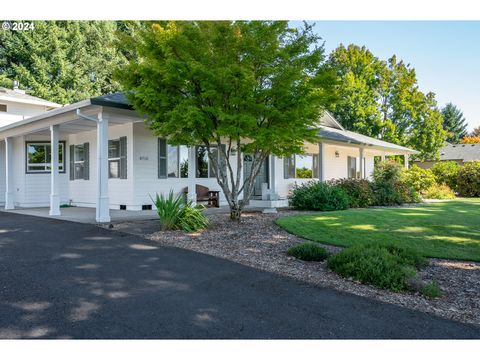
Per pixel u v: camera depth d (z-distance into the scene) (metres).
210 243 6.74
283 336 3.14
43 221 9.33
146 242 6.74
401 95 33.59
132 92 8.50
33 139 14.87
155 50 7.86
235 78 7.11
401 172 17.73
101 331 3.18
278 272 4.99
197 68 7.14
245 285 4.43
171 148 12.80
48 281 4.49
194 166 11.08
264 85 8.09
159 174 12.42
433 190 19.67
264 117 7.95
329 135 15.44
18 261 5.39
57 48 28.58
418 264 5.35
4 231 7.85
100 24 31.94
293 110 7.69
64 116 10.09
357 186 14.09
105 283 4.44
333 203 12.23
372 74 34.28
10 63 28.92
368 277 4.55
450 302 3.98
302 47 7.96
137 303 3.80
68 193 15.05
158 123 8.13
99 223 8.80
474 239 7.12
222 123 7.84
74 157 14.57
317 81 7.88
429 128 33.38
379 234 7.55
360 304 3.86
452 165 24.03
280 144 8.69
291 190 14.62
